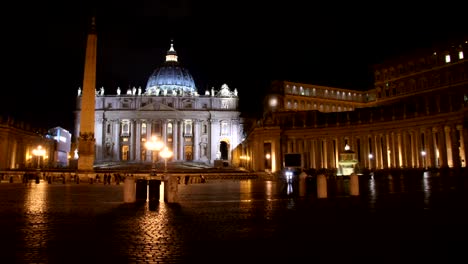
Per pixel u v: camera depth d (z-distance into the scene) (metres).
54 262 8.78
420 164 60.91
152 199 23.61
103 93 132.75
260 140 77.00
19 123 82.31
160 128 130.62
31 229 12.90
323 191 24.14
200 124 132.75
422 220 13.72
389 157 69.62
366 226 12.93
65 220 14.91
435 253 9.18
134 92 134.88
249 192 31.20
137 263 8.73
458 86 74.75
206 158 129.88
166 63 151.00
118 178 50.69
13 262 8.77
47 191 31.80
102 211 17.78
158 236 11.75
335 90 108.44
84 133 50.84
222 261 8.86
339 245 10.26
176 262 8.81
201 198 25.14
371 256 9.08
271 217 15.56
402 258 8.84
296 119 82.00
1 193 28.98
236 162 119.69
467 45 73.88
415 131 62.59
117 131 129.25
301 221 14.36
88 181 49.69
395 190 27.61
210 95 135.50
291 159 47.53
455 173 45.53
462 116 53.53
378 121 67.19
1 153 74.38
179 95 133.38
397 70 88.56
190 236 11.75
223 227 13.29
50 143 103.19
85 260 8.97
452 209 16.30
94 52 51.81
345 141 74.38
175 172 75.88
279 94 100.38
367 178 48.06
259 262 8.73
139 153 128.38
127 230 12.77
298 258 9.04
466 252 9.20
